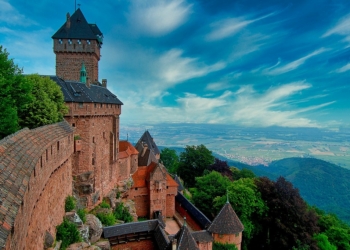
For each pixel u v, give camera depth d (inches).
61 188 1150.3
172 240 1354.6
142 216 2218.3
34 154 700.0
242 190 2160.4
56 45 2219.5
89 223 1401.3
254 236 2267.5
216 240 1664.6
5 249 341.1
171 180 2335.1
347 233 2433.6
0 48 1146.0
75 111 1545.3
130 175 2281.0
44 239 874.8
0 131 988.6
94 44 2255.2
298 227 2102.6
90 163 1620.3
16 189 483.5
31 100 1233.4
